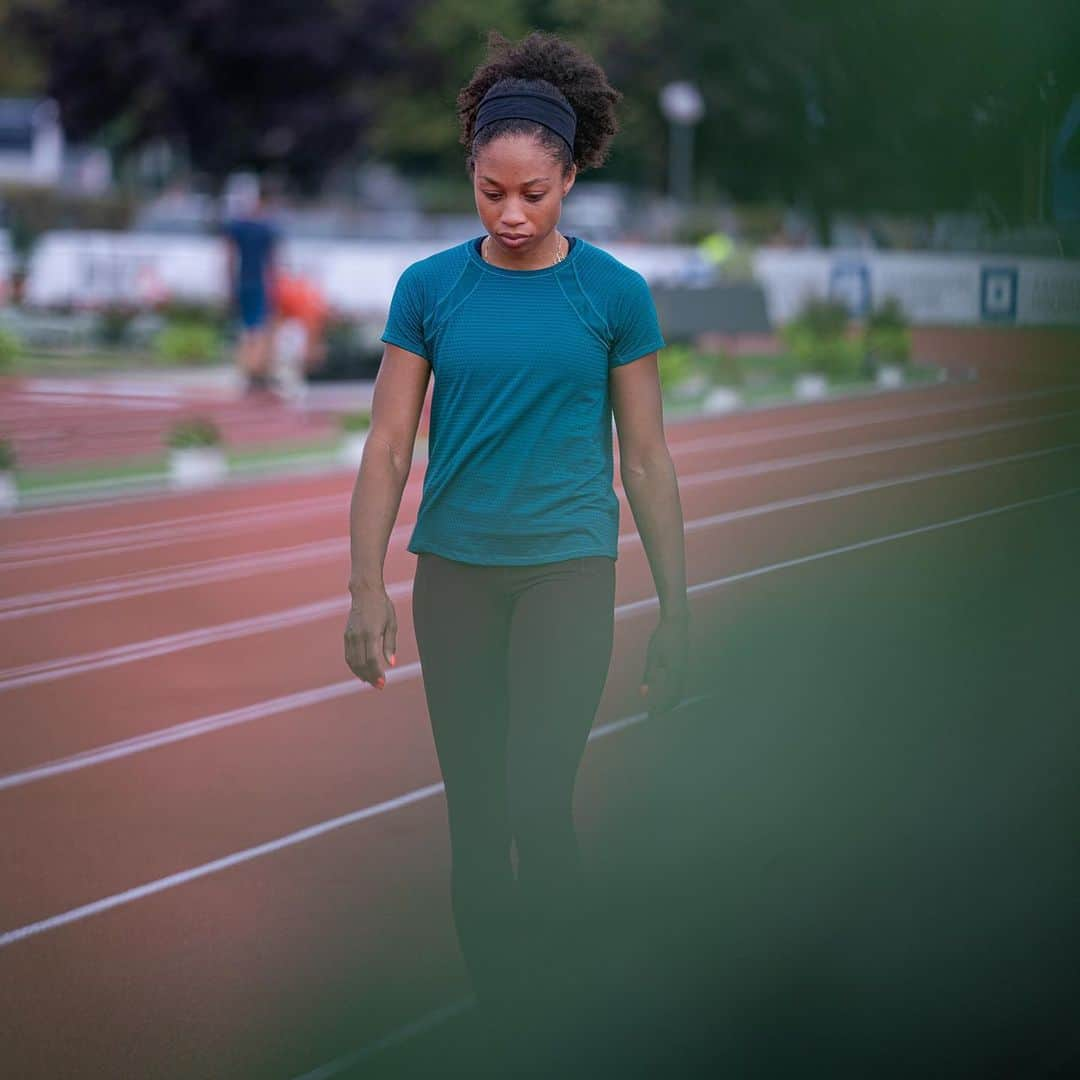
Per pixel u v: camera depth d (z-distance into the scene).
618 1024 7.30
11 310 54.12
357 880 9.65
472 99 6.81
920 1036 7.14
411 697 13.71
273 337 40.84
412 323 6.82
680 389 38.09
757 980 7.71
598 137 6.81
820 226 54.78
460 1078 7.10
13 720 13.41
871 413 32.44
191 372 44.62
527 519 6.71
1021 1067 6.84
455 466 6.76
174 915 9.25
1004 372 28.70
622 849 9.59
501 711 7.03
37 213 66.12
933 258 33.03
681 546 6.97
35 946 8.91
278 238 40.81
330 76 79.25
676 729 12.03
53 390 41.09
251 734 12.80
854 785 10.55
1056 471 23.22
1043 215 18.48
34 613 17.47
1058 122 17.27
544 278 6.67
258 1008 8.02
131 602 17.91
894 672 13.29
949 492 22.20
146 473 26.86
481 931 7.16
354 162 87.50
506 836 7.11
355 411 36.78
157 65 76.25
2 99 96.00
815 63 26.67
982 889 8.70
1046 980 7.59
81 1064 7.54
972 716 11.95
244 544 21.28
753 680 13.24
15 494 25.06
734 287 45.62
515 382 6.64
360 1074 7.24
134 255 56.75
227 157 79.81
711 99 67.19
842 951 8.02
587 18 75.75
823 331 40.50
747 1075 6.85
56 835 10.65
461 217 80.31
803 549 18.69
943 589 16.23
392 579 18.39
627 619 15.70
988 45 17.39
